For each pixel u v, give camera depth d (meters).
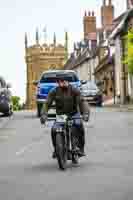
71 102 13.53
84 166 13.48
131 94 62.09
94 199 9.43
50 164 14.01
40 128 25.06
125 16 64.06
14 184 11.12
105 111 38.84
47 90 31.92
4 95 33.88
